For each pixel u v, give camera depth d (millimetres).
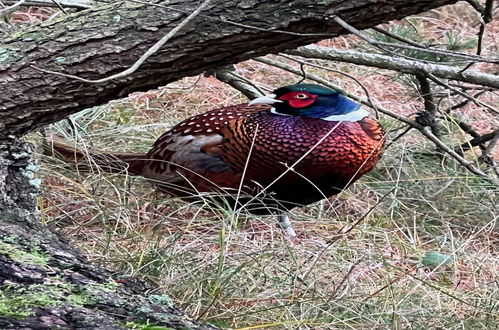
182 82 2689
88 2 2072
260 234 2141
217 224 2102
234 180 2107
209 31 1750
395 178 2361
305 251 2020
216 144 2100
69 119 2275
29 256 1595
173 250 1980
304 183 2092
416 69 2201
